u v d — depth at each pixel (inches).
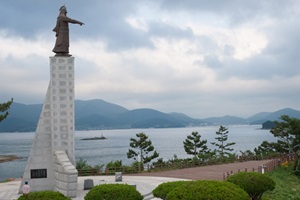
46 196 579.2
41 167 1089.4
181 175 1555.1
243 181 863.7
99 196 626.2
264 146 2662.4
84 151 5900.6
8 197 1034.1
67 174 980.6
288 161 2009.1
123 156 4763.8
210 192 543.8
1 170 3179.1
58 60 1108.5
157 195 670.5
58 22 1123.3
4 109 1619.1
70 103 1111.6
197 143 2630.4
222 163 2053.4
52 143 1092.5
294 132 1994.3
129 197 626.2
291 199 1125.1
